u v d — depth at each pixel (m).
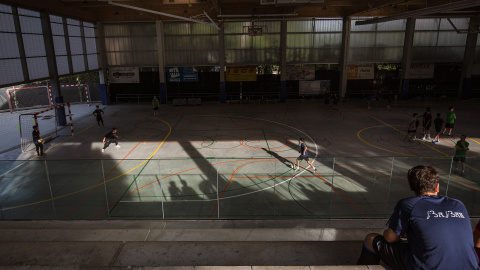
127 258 4.19
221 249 4.38
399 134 21.25
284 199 10.79
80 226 7.77
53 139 20.86
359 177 11.30
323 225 8.34
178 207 10.56
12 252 4.29
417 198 2.62
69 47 26.81
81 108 32.16
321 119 26.09
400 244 2.83
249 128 23.28
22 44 20.52
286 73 34.81
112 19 32.16
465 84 34.69
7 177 12.20
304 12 31.52
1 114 29.38
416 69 34.69
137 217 10.15
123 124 24.97
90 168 13.00
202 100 35.53
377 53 34.09
